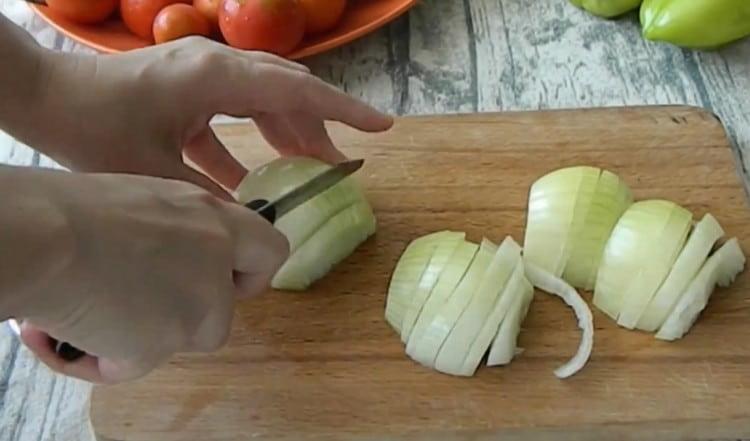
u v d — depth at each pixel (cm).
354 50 62
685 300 44
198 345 36
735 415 43
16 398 46
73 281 30
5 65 43
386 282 48
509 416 43
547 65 60
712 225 46
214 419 44
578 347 45
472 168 53
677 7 57
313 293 48
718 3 56
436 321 44
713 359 44
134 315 32
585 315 46
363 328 47
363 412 44
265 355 46
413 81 60
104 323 32
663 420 43
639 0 61
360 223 49
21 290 29
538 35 62
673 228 46
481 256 46
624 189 49
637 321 45
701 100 58
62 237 30
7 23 43
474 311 44
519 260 46
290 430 43
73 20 61
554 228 47
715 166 52
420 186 52
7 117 44
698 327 46
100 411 44
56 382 47
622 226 46
